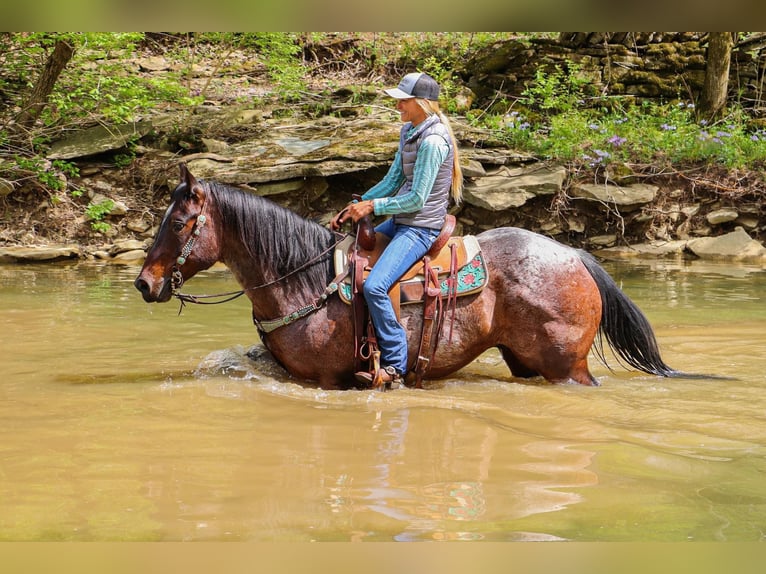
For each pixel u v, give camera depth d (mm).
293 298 5508
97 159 13078
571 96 15133
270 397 5348
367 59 17125
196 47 16688
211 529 3346
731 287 9938
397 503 3621
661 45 16125
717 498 3705
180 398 5324
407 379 5684
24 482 3859
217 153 13039
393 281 5375
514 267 5555
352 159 12297
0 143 12578
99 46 13391
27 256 11383
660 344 7102
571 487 3822
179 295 5535
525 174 12938
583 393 5473
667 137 13914
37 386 5625
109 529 3346
